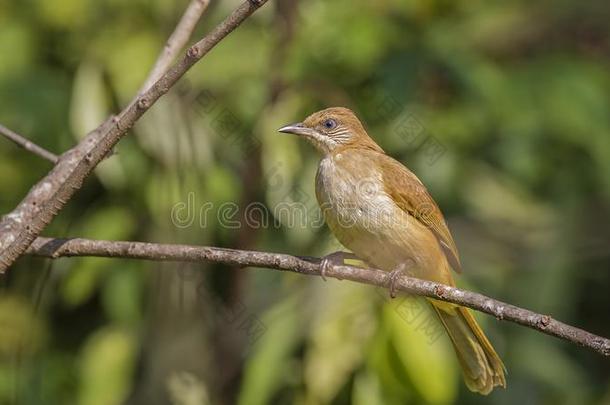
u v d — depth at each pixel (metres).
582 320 14.43
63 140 12.49
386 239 10.37
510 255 13.55
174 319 12.38
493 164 13.49
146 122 11.87
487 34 14.30
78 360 12.70
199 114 12.15
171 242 12.03
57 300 12.94
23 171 12.76
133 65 12.09
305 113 12.47
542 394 13.16
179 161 11.97
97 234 12.09
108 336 12.31
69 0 12.73
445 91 13.48
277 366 10.83
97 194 12.67
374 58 12.95
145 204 12.16
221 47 12.65
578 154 13.91
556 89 13.68
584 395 13.55
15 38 12.91
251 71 12.58
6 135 9.34
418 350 10.45
